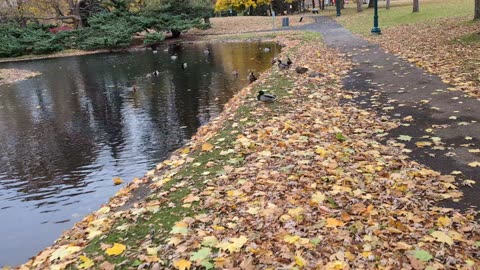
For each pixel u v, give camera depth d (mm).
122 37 34000
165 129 10375
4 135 10992
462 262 3158
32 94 16844
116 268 3547
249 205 4371
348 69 12320
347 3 70938
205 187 5027
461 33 16094
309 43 20812
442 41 14984
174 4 37844
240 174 5262
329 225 3785
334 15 41094
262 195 4574
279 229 3818
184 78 17531
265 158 5699
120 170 7891
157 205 4746
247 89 11656
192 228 4062
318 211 4113
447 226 3658
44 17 43219
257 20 41812
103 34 35406
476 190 4336
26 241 5605
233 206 4383
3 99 16141
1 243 5590
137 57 27891
